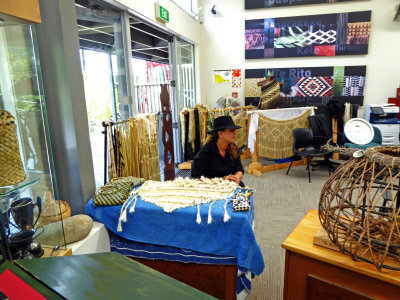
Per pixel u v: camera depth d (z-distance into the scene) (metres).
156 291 0.62
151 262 1.71
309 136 4.39
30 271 0.70
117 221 1.72
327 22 5.32
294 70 5.69
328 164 4.53
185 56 5.36
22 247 1.22
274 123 4.47
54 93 1.85
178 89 4.82
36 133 1.38
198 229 1.52
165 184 1.90
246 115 4.86
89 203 1.84
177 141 4.86
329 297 0.96
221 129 2.13
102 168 3.24
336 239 0.89
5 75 1.29
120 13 3.04
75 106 1.89
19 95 1.33
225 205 1.54
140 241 1.67
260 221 2.86
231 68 6.01
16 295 0.65
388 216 0.78
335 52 5.41
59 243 1.46
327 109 5.23
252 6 5.59
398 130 4.84
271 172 4.64
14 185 1.11
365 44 5.25
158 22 3.77
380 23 5.18
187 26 5.01
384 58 5.28
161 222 1.59
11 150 1.08
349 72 5.43
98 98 2.75
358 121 4.56
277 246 2.37
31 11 1.24
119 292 0.62
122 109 3.16
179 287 0.63
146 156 2.82
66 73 1.81
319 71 5.57
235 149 2.33
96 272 0.69
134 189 1.91
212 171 2.30
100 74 2.77
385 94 5.40
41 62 1.81
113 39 2.95
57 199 1.55
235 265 1.52
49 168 1.43
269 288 1.87
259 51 5.74
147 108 5.56
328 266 0.94
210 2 5.84
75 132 1.89
